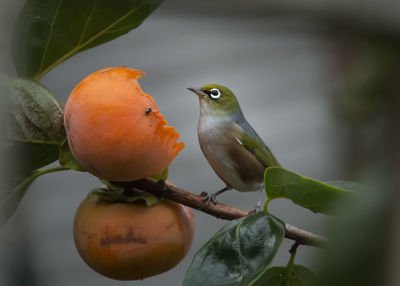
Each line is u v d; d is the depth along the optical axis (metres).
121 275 3.21
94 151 3.16
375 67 3.35
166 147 3.19
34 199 3.64
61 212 3.66
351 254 2.00
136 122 3.15
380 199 2.06
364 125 3.49
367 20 2.23
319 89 3.78
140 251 3.20
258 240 3.19
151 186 3.21
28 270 3.57
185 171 3.73
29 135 3.20
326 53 3.64
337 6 2.33
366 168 2.26
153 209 3.21
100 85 3.19
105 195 3.21
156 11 3.21
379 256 1.98
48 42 3.21
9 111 3.20
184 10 2.84
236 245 3.19
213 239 3.19
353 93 3.48
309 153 3.79
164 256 3.20
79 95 3.19
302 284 3.21
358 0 2.23
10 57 3.21
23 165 3.20
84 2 3.21
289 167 3.78
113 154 3.16
